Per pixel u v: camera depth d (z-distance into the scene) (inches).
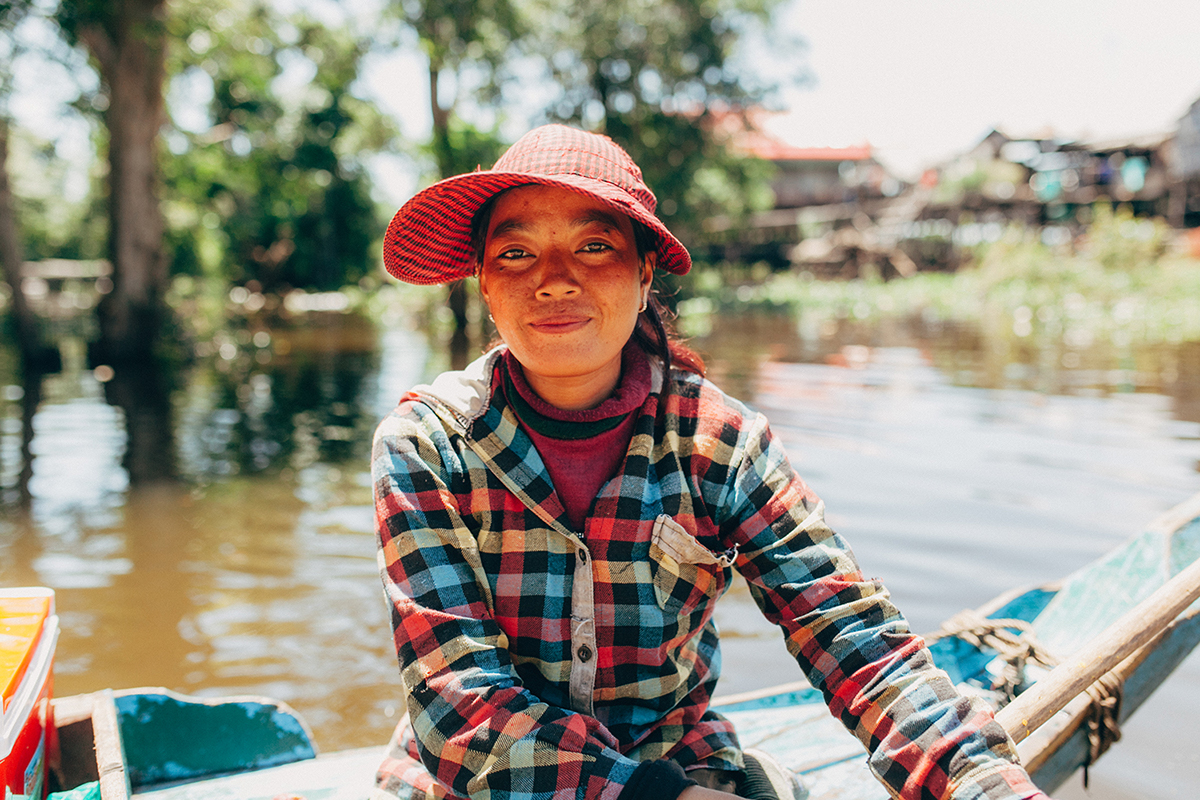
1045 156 1539.1
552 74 837.8
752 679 128.2
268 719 83.7
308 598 162.6
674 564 52.4
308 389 436.5
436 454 53.1
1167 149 1379.2
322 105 1338.6
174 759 81.3
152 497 228.5
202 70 736.3
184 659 138.1
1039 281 1002.7
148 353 589.6
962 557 169.3
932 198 1471.5
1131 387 375.9
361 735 118.0
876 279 1357.0
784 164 1772.9
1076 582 98.0
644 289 55.0
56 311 984.9
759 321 828.6
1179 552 91.9
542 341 50.1
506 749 48.1
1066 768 78.7
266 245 1524.4
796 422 302.0
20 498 227.3
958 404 337.7
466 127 794.8
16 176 1713.8
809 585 52.8
